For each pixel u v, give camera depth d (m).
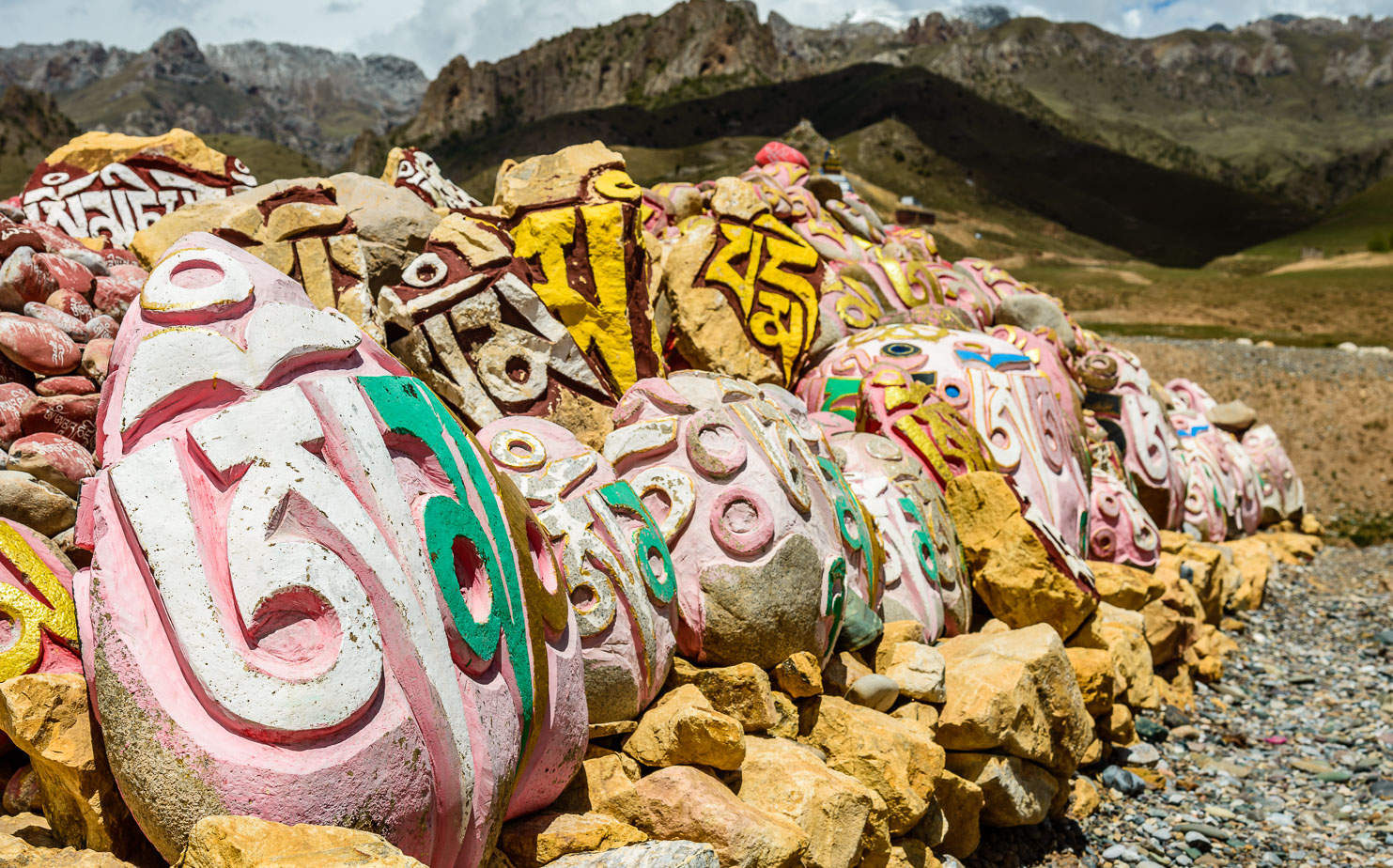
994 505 6.46
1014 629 6.20
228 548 2.55
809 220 8.98
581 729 3.34
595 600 3.78
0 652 2.84
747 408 4.67
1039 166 128.75
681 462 4.50
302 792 2.46
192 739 2.43
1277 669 9.89
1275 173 170.75
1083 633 6.49
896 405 6.80
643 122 120.81
